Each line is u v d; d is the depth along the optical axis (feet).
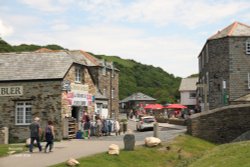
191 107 300.40
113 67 213.87
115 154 71.87
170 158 79.41
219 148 84.89
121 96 399.85
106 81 203.00
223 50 162.09
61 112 111.65
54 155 74.69
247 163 64.54
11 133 115.14
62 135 110.11
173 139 97.40
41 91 114.01
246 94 158.61
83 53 205.16
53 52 122.21
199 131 108.17
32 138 79.71
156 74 499.10
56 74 113.80
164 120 198.70
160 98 374.22
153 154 78.54
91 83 132.46
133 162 71.15
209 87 168.25
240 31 163.02
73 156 72.79
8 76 117.19
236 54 160.04
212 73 166.09
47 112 112.88
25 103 115.65
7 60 123.54
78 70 124.67
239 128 107.86
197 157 82.48
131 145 77.71
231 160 69.21
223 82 161.48
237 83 159.53
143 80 463.83
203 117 108.47
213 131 108.27
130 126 185.06
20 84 115.65
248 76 159.74
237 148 78.18
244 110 107.96
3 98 116.88
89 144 93.66
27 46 359.87
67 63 117.29
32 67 118.62
